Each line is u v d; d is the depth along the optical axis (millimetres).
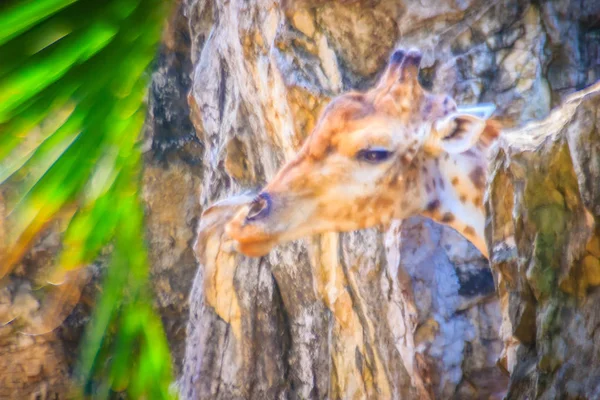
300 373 18141
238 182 18422
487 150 16766
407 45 17344
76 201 19031
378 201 16703
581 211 16141
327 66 17578
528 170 16250
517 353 16328
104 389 20828
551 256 16203
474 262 17109
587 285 16125
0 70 18281
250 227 16672
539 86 17125
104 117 18641
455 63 17219
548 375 16172
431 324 17094
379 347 17484
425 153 16719
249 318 18281
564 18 17141
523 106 17125
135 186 19438
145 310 20328
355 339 17672
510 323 16391
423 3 17297
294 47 17656
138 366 20625
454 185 16734
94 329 20688
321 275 17812
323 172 16688
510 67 17156
